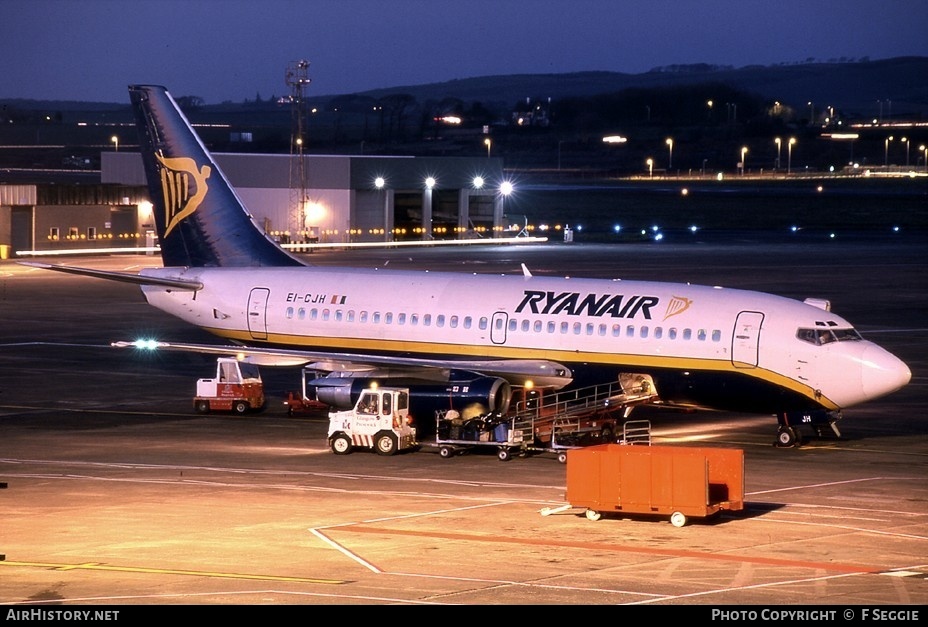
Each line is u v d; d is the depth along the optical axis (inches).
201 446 4987.7
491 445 4729.3
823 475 4441.4
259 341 5831.7
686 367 4995.1
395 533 3499.0
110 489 4126.5
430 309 5467.5
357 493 4084.6
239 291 5871.1
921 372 7086.6
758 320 4940.9
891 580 3002.0
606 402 5054.1
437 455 4847.4
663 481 3609.7
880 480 4350.4
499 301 5374.0
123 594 2817.4
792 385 4884.4
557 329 5196.9
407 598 2792.8
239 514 3747.5
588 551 3292.3
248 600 2765.7
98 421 5570.9
